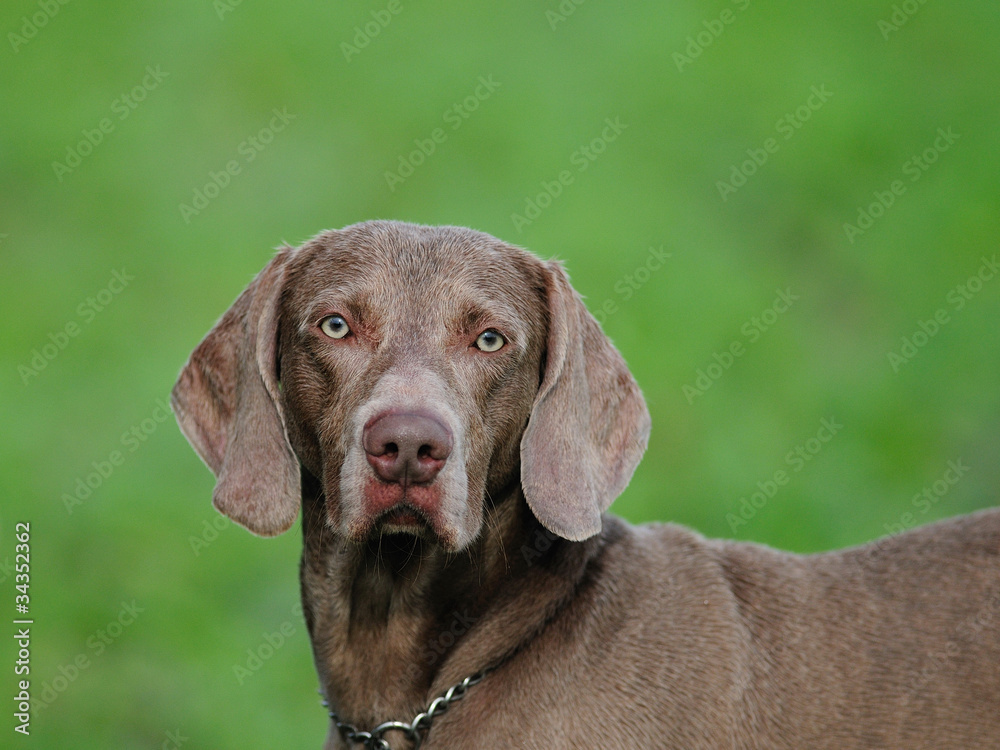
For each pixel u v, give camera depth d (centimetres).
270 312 673
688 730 646
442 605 671
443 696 658
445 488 605
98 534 1230
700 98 2261
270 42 2428
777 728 664
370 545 664
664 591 681
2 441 1388
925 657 680
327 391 648
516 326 663
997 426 1412
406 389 611
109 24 2459
